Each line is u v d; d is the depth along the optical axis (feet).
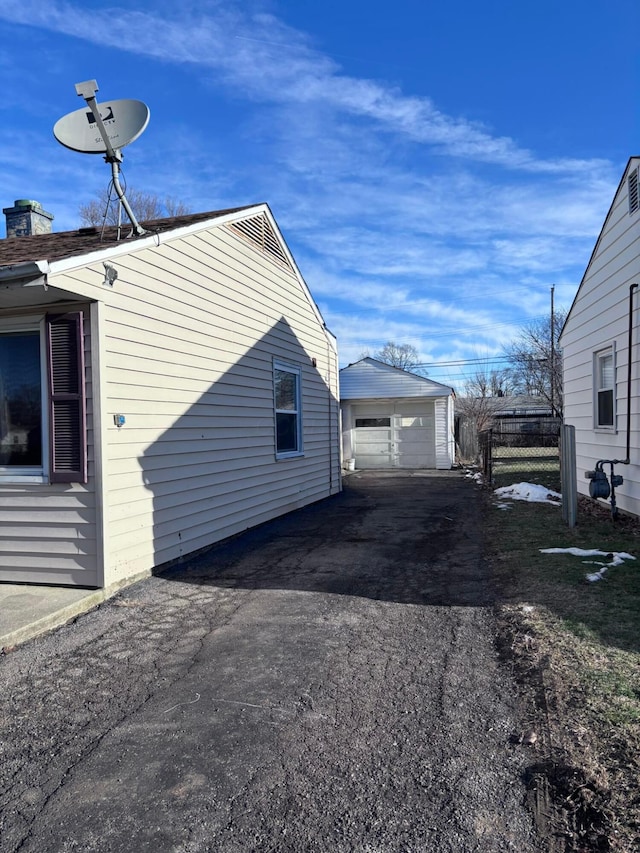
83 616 15.01
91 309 16.42
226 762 8.44
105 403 16.63
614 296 26.50
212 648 12.80
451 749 8.57
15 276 14.17
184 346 21.21
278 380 31.14
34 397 17.15
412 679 10.96
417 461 62.90
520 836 6.72
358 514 31.45
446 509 32.86
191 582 18.17
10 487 17.13
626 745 8.18
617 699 9.45
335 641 12.98
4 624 13.53
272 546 23.41
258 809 7.38
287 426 32.55
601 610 13.67
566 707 9.34
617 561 18.04
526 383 134.31
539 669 10.78
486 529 25.84
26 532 17.06
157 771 8.28
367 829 6.95
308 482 35.24
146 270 18.84
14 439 17.38
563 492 25.85
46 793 7.84
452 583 17.28
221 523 23.95
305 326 35.24
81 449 16.48
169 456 20.11
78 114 19.53
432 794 7.55
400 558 20.77
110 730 9.45
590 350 30.60
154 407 19.21
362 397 62.18
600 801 7.11
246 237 26.81
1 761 8.65
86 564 16.60
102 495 16.42
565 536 22.50
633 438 24.35
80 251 15.72
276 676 11.28
